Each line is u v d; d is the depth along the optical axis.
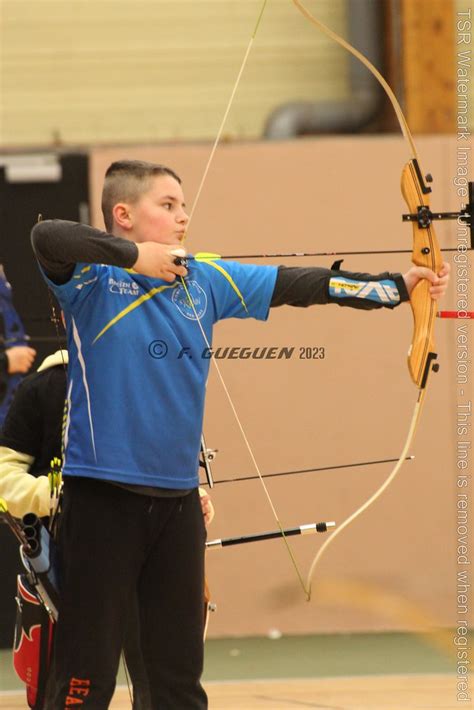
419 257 8.67
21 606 9.17
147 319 8.02
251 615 18.36
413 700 13.02
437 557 18.58
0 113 22.09
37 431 9.91
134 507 7.88
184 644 8.14
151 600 8.13
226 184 18.78
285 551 18.38
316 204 18.83
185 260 8.09
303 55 22.55
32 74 22.17
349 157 18.84
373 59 22.58
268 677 15.15
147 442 7.87
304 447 18.45
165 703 8.19
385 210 18.83
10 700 13.69
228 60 22.47
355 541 18.50
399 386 18.64
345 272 8.68
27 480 9.43
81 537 7.86
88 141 22.19
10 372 15.46
